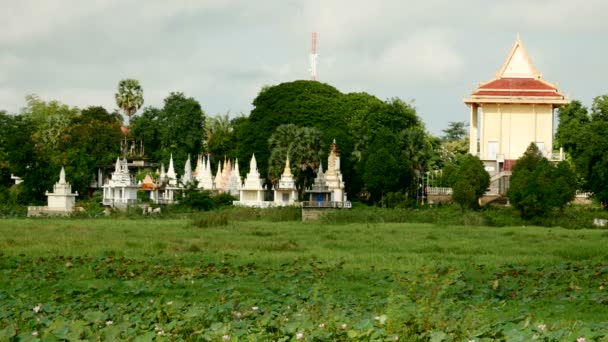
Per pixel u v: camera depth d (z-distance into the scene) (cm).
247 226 7950
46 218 9862
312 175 13412
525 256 5041
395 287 3603
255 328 2477
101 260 4672
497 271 4212
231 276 4044
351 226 8069
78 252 5138
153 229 7306
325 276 4053
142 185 13288
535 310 3108
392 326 2361
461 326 2409
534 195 8869
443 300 3034
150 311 2909
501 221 8756
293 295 3334
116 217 9931
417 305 2650
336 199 12019
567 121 13400
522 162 10881
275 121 14562
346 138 13850
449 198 12500
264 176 14338
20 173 12988
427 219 8988
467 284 3694
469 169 10731
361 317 2634
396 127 13762
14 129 13138
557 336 2264
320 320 2519
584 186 10694
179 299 3375
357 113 14612
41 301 3347
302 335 2281
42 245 5531
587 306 3191
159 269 4259
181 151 16912
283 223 8688
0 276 4084
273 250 5422
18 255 4972
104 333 2389
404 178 12100
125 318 2706
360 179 13225
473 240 6238
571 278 3844
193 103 17275
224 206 11575
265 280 3922
